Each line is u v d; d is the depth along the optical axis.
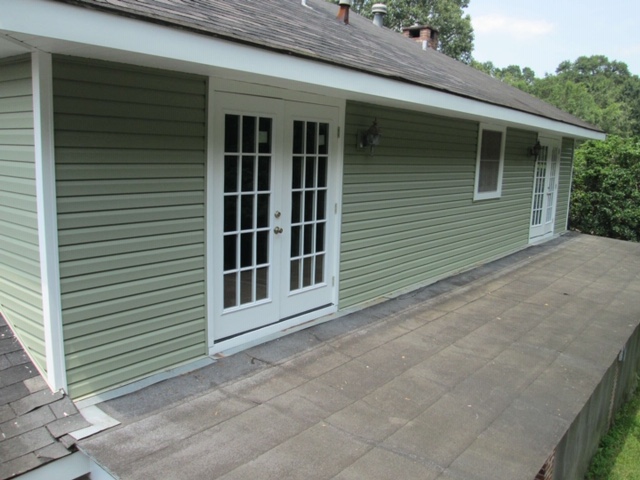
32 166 2.72
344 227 4.92
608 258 8.49
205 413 2.92
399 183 5.63
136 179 3.08
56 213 2.73
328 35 5.10
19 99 2.74
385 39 8.27
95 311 2.97
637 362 5.44
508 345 4.29
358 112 4.86
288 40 3.61
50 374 2.84
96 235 2.92
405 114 5.56
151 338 3.31
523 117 7.03
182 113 3.28
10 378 2.85
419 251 6.23
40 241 2.73
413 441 2.72
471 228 7.44
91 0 2.27
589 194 12.33
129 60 2.81
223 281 3.79
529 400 3.29
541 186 10.02
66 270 2.81
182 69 3.12
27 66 2.64
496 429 2.89
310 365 3.67
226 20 3.29
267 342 4.06
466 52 29.45
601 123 39.75
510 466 2.53
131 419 2.81
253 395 3.17
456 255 7.14
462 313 5.14
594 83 55.22
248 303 4.03
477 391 3.38
